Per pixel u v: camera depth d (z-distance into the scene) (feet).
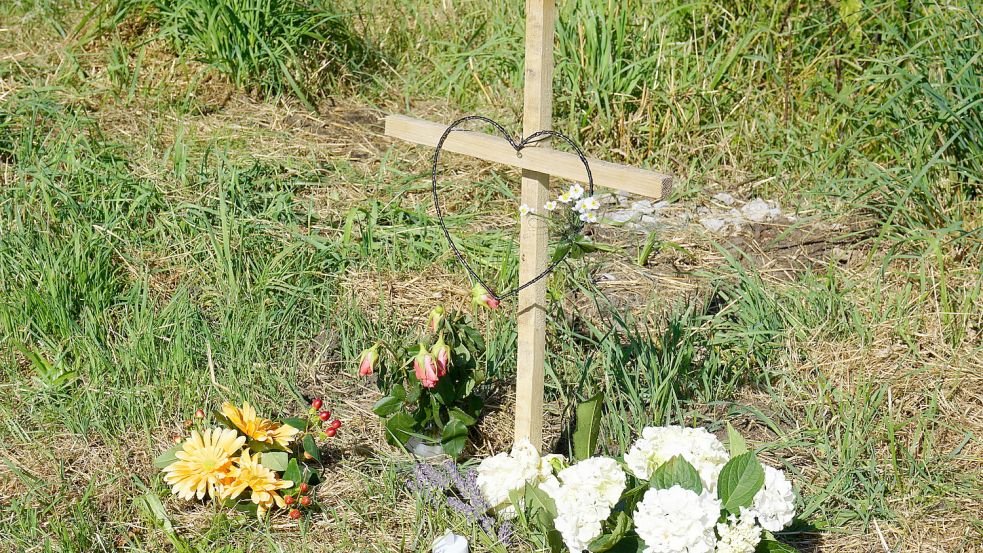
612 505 8.14
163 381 10.77
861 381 11.07
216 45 17.33
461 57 18.44
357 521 9.16
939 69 14.30
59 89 16.51
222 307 11.98
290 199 14.42
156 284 12.55
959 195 13.43
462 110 17.83
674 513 7.60
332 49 18.56
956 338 11.59
